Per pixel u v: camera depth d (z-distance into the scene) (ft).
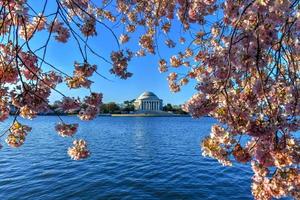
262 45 12.93
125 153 88.89
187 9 21.98
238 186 47.26
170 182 50.42
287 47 15.26
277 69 14.60
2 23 12.28
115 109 526.57
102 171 59.67
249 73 16.22
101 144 114.83
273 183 14.90
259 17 12.13
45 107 14.70
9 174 56.29
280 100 14.75
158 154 86.53
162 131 187.01
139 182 50.29
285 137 14.56
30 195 42.83
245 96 15.94
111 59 17.95
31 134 152.87
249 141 16.28
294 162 14.16
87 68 14.89
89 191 44.80
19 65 14.12
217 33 20.35
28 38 13.33
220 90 15.19
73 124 17.42
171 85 27.84
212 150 16.02
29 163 68.74
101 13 20.04
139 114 528.22
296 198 14.94
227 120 15.93
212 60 15.94
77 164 67.31
